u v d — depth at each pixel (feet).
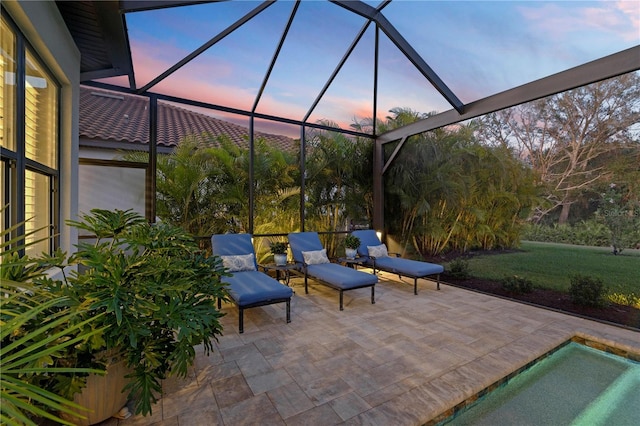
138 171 16.26
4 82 7.31
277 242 19.07
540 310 14.32
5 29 7.09
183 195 17.37
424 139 21.39
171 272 7.12
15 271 5.70
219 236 16.34
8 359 3.52
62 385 5.57
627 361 10.34
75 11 9.96
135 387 6.17
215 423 6.53
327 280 15.01
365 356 9.59
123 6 10.33
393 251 23.97
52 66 9.59
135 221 7.98
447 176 19.90
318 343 10.53
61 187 10.75
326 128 22.35
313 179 22.26
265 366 8.94
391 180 23.94
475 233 18.20
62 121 10.77
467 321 12.79
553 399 8.27
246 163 19.54
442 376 8.45
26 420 3.25
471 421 7.38
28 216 8.77
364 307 14.65
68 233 10.81
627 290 12.31
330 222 23.04
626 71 11.30
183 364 6.66
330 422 6.59
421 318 13.12
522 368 9.37
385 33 15.43
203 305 7.34
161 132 17.01
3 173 7.29
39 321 5.35
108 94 15.69
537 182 15.49
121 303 5.69
